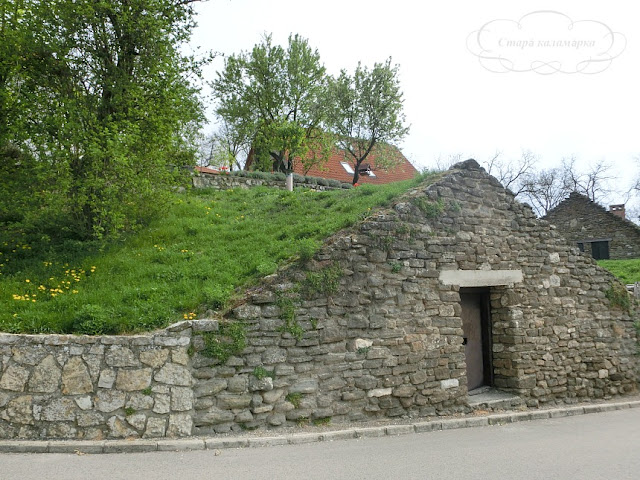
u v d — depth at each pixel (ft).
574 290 37.70
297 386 24.67
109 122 35.06
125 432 21.11
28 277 28.66
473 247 32.71
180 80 39.83
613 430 27.02
